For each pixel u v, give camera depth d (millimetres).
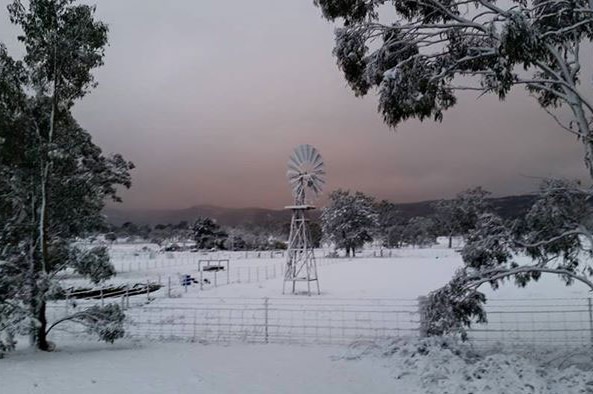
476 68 10242
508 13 8211
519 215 10945
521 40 8055
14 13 12562
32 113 12828
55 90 12898
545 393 7930
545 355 11172
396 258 74500
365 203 91750
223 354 12016
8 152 12516
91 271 12805
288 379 9422
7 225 12352
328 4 9977
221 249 105688
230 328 15820
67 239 13086
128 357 11688
